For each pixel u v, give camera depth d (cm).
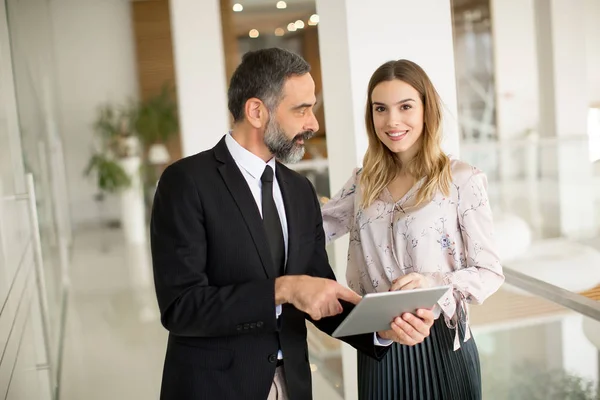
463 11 612
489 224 202
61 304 556
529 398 246
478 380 212
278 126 169
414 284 188
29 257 315
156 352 459
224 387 168
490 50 613
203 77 472
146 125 981
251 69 169
